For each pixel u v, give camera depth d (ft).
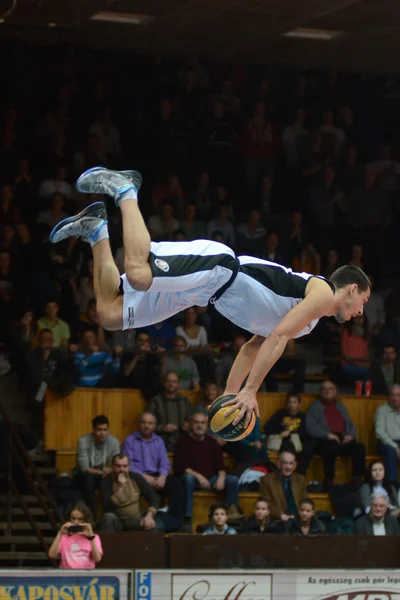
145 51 79.46
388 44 78.38
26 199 69.31
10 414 59.00
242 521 54.85
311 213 77.51
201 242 24.82
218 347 62.95
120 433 58.85
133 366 59.72
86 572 36.76
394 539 50.65
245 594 38.60
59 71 76.33
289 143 79.20
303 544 49.60
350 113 83.25
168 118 77.71
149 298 25.11
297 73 83.66
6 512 54.60
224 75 81.00
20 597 35.99
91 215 25.09
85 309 64.85
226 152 77.92
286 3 68.59
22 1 68.69
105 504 52.13
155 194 73.26
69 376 58.13
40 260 64.13
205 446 56.03
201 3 68.59
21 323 61.16
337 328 69.72
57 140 73.10
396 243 79.71
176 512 53.98
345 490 58.08
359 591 39.75
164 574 37.68
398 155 84.89
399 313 72.49
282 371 64.49
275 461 58.70
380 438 60.34
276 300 24.75
